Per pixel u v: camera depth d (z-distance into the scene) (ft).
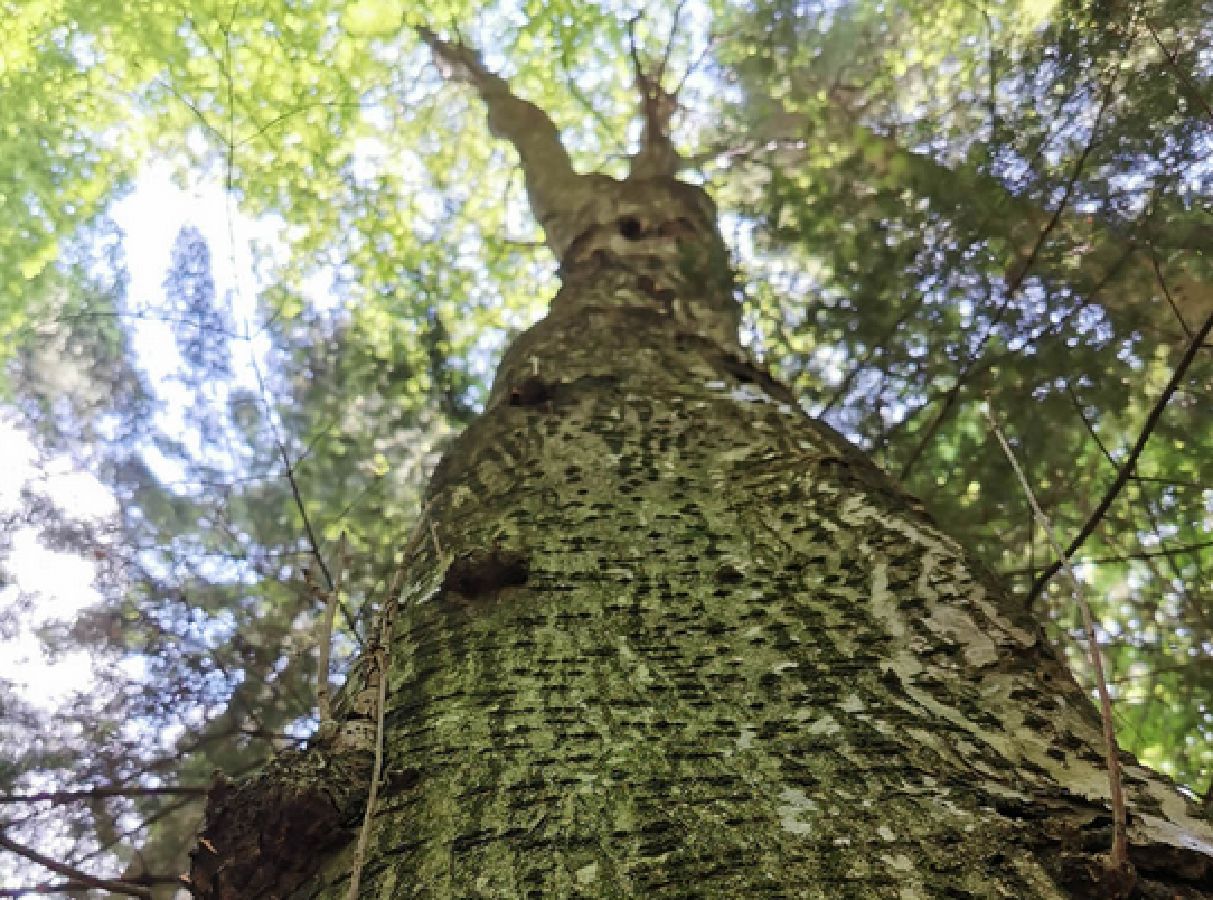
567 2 30.50
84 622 17.13
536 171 25.18
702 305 14.87
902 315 18.74
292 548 21.85
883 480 8.23
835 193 21.11
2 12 26.63
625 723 4.85
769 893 3.59
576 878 3.78
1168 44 15.71
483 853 4.03
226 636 18.06
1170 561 19.07
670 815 4.11
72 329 21.43
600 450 8.66
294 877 4.53
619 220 19.13
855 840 3.89
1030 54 17.58
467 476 8.87
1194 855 3.76
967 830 3.95
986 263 18.20
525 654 5.62
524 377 10.78
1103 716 3.90
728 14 28.78
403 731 5.15
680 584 6.29
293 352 24.62
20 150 27.40
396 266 29.43
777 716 4.86
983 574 6.31
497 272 31.27
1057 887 3.62
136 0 27.09
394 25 29.73
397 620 6.56
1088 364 17.15
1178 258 16.57
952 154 19.85
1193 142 15.38
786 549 6.72
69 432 20.97
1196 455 19.01
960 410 19.53
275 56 28.76
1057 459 18.88
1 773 15.61
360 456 23.89
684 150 29.73
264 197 28.30
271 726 18.75
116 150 28.66
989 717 4.85
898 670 5.26
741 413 9.55
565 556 6.77
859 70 26.35
